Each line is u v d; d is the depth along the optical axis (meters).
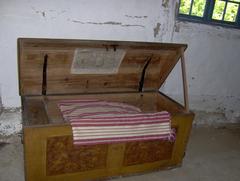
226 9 3.16
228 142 3.08
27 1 2.20
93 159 1.95
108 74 2.37
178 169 2.40
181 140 2.26
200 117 3.41
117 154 2.01
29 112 2.19
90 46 1.97
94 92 2.47
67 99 2.37
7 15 2.19
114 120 1.88
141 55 2.28
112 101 2.54
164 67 2.51
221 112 3.53
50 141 1.75
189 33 2.93
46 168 1.83
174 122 2.12
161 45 2.16
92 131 1.82
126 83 2.54
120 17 2.53
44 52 1.95
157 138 2.07
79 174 1.96
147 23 2.67
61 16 2.33
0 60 2.32
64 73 2.21
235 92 3.49
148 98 2.68
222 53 3.18
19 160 2.24
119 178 2.13
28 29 2.29
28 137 1.66
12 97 2.49
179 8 2.86
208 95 3.35
